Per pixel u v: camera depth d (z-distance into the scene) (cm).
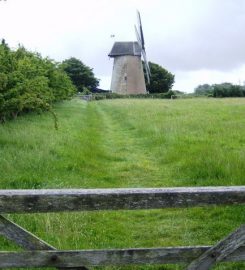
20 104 1536
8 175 938
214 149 1270
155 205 423
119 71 7931
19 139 1331
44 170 1011
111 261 436
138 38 7656
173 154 1289
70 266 431
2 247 602
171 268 577
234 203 429
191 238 693
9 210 412
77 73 9825
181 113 2694
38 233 652
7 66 1739
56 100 3494
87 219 739
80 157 1220
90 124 2369
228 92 6744
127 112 2950
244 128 1788
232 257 442
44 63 3039
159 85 9600
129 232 716
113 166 1238
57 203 414
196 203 426
